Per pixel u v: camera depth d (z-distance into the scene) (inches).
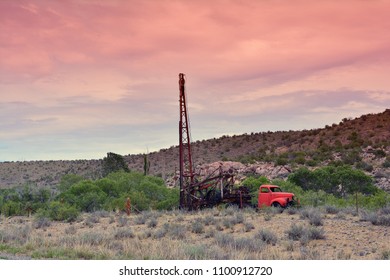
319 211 1216.2
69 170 5477.4
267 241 820.6
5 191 1836.9
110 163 2886.3
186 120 1627.7
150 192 1823.3
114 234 923.4
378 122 4148.6
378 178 2618.1
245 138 4977.9
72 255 705.0
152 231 970.7
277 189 1411.2
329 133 4237.2
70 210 1385.3
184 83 1614.2
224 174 1524.4
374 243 780.0
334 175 1985.7
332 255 697.0
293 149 4077.3
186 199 1553.9
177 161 4785.9
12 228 1109.7
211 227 1025.5
